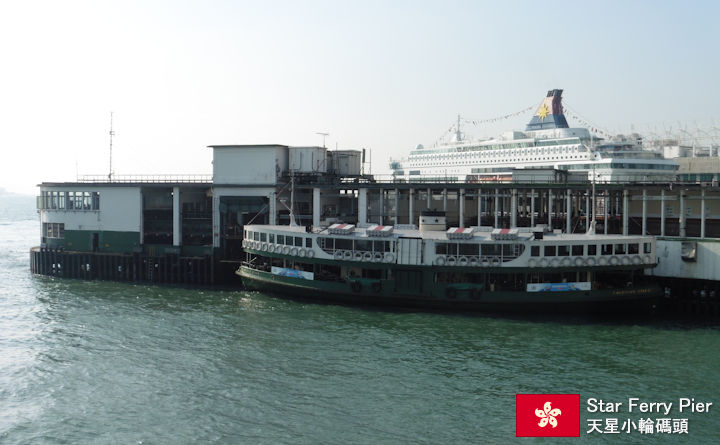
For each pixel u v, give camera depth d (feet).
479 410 119.14
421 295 194.90
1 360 149.07
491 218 283.18
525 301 187.11
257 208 269.85
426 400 123.54
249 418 116.06
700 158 394.32
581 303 186.29
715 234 242.17
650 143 443.32
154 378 136.26
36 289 246.27
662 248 203.10
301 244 210.79
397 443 106.42
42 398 126.41
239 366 143.13
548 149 433.07
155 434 110.22
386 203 304.91
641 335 168.96
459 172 490.08
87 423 114.93
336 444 106.01
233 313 195.11
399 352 152.66
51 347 159.33
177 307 205.87
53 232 291.17
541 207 289.74
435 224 216.13
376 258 198.90
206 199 293.02
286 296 219.82
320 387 130.21
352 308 200.13
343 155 303.68
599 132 435.53
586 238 192.95
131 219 277.64
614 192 251.39
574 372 139.13
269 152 268.00
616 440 108.06
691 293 199.72
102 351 155.53
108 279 274.16
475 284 191.01
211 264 260.62
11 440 108.47
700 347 157.89
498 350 154.40
